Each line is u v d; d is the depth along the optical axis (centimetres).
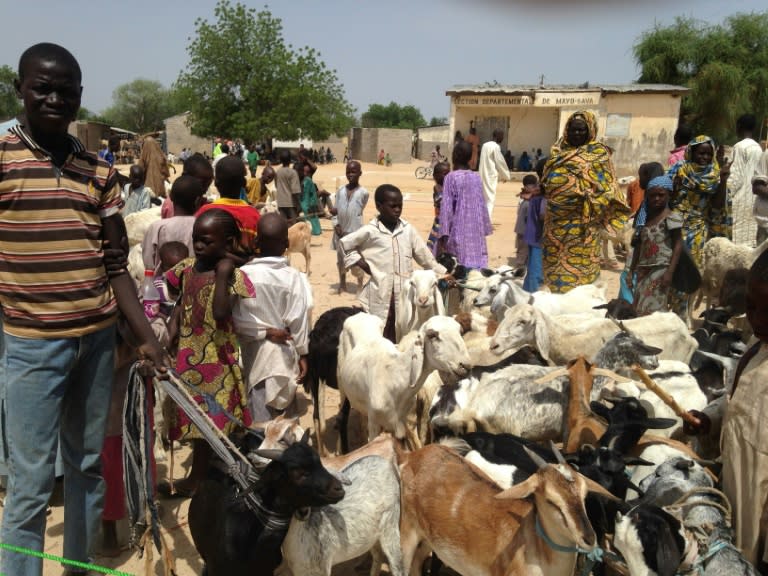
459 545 263
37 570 245
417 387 347
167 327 329
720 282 626
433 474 279
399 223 461
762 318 237
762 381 238
